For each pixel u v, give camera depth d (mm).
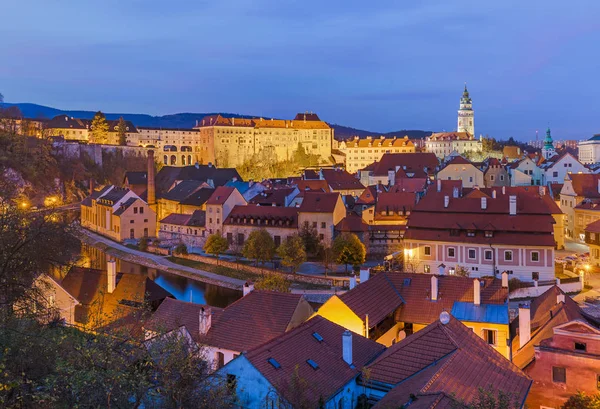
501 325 45938
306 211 107562
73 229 35969
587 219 110375
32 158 176375
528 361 40406
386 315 47719
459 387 28281
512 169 155375
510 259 80438
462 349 33344
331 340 37844
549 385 36281
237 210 118250
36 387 22828
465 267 83125
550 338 36594
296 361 33719
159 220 151500
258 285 69000
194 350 32312
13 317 27500
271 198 133000
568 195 120625
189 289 94375
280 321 42594
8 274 28719
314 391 31016
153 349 27234
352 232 105500
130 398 25969
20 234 30016
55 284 55719
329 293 81312
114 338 25906
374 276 53812
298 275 91500
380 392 33000
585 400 32500
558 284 75938
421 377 30625
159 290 60469
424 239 85438
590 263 90500
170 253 120125
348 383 33812
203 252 118312
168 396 25578
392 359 34469
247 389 31734
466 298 50156
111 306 57125
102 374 21812
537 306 51594
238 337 41750
